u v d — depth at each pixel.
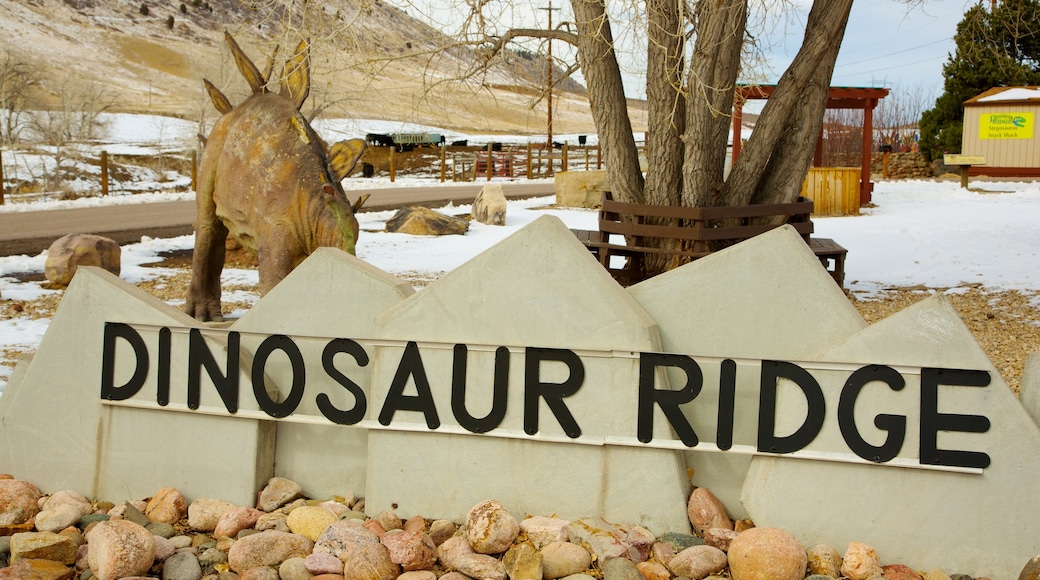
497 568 3.81
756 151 9.80
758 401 4.26
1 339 8.62
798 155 10.05
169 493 4.53
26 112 46.72
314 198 6.69
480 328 4.37
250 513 4.40
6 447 4.86
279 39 8.60
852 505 4.00
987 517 3.89
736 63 9.37
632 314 4.19
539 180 45.16
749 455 4.33
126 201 27.30
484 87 11.14
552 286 4.29
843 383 3.99
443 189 35.81
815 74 9.85
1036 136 30.69
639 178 10.36
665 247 9.91
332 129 32.50
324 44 9.30
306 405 4.68
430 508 4.41
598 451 4.24
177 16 124.00
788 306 4.29
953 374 3.89
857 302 10.81
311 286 4.69
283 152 6.80
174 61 105.00
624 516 4.22
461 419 4.34
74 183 38.69
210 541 4.29
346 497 4.64
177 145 51.50
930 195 25.53
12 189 34.94
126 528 3.92
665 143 9.75
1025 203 22.62
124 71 96.25
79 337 4.78
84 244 12.08
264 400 4.52
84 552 4.05
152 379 4.69
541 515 4.30
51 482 4.82
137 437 4.72
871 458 3.96
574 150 56.50
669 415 4.13
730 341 4.35
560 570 3.83
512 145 58.38
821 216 20.77
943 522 3.92
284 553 4.02
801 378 4.02
